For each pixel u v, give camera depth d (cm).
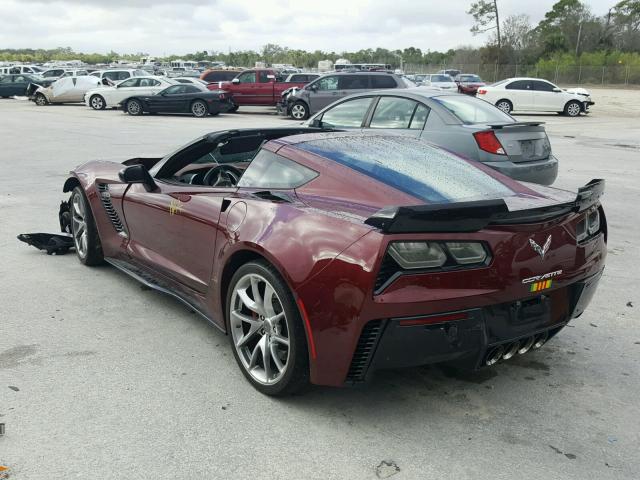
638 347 380
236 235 321
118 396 310
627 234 662
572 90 2652
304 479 247
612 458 264
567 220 299
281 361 305
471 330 270
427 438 277
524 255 278
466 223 262
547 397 317
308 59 11612
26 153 1220
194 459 259
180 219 382
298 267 279
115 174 482
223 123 1975
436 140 718
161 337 385
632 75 5712
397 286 258
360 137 387
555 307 304
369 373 273
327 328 272
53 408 297
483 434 281
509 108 2591
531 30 7325
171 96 2291
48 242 573
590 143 1539
